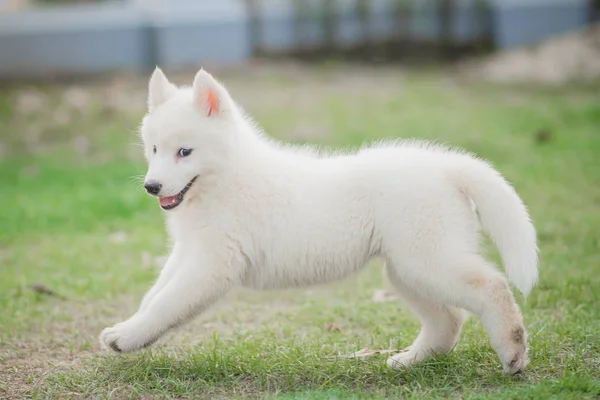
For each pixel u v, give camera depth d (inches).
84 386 226.2
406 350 251.9
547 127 642.8
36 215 458.3
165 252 387.5
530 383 215.3
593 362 231.9
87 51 894.4
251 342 263.0
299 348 251.4
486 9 962.1
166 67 898.1
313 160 244.2
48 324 296.2
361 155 241.4
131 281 346.3
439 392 214.2
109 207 475.5
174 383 223.9
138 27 903.1
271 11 958.4
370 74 896.9
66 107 740.0
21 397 222.8
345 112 706.2
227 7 935.7
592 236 377.7
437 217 222.2
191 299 227.6
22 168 579.2
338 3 965.8
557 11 968.3
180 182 229.8
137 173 550.9
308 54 970.7
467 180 228.2
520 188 476.4
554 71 869.2
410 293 239.1
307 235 229.9
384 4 968.9
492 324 215.3
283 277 235.5
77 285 340.8
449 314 240.4
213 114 234.5
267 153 243.6
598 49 903.7
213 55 932.0
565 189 472.1
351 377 230.4
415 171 228.5
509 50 959.0
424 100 756.0
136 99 762.8
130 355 247.4
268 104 740.0
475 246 226.5
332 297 325.7
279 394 215.3
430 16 968.9
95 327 293.1
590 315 279.7
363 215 228.5
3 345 271.9
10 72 877.2
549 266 340.2
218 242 231.1
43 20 887.7
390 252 226.2
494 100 755.4
